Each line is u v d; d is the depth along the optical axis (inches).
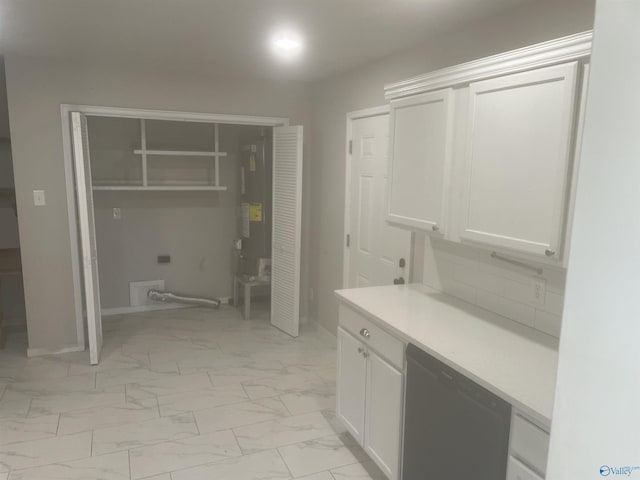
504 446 62.1
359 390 98.3
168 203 195.3
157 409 119.0
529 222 69.7
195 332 174.1
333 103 157.2
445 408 72.1
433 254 110.4
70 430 108.8
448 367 71.7
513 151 71.7
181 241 199.5
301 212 171.8
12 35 113.3
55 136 142.3
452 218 86.1
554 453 36.4
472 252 98.3
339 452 103.0
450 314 92.0
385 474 89.9
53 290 148.8
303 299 186.5
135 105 150.9
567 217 64.2
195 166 196.4
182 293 202.2
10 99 136.2
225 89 161.8
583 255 32.9
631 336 29.8
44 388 128.7
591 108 31.9
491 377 65.1
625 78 29.5
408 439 82.0
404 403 83.8
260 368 144.3
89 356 150.4
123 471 94.7
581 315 33.3
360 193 142.9
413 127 95.0
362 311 95.3
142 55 132.3
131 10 94.2
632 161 29.3
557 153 64.3
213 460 99.0
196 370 142.0
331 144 159.8
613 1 30.1
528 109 68.7
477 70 77.2
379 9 90.5
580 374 33.6
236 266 208.5
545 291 81.7
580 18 75.5
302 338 169.6
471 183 80.7
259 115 167.6
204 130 195.6
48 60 138.6
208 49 124.2
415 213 96.0
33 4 90.9
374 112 132.2
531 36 84.7
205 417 115.8
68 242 148.3
